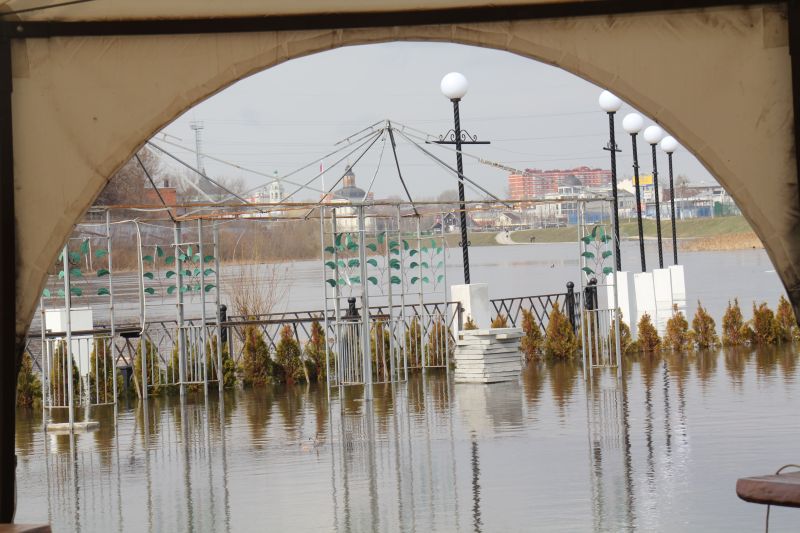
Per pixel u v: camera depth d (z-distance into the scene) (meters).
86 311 28.34
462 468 16.66
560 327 32.56
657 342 32.97
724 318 33.44
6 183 11.05
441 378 29.44
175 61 11.30
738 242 135.88
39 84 11.23
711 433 18.53
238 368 30.17
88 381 24.33
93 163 11.30
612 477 15.46
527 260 117.19
